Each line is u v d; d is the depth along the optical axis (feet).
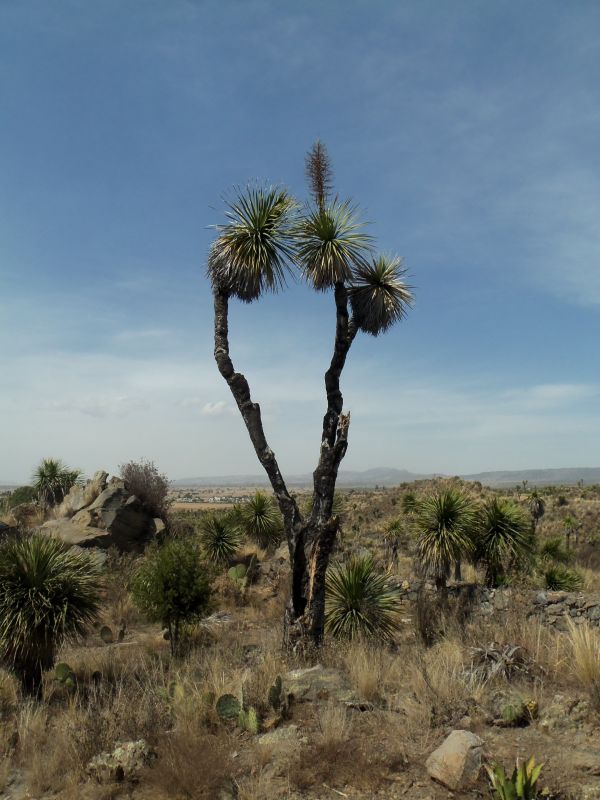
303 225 34.42
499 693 18.76
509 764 14.69
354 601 34.76
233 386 33.73
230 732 18.04
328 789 14.29
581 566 77.77
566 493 249.96
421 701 18.78
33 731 19.39
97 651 34.73
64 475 89.81
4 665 26.45
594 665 20.03
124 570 53.78
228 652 30.58
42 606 24.89
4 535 61.16
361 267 36.17
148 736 17.72
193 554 36.76
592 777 13.82
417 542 44.52
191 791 14.44
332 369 34.81
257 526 73.67
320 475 32.40
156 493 74.95
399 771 15.01
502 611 38.91
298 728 17.65
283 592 53.42
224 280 34.60
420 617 35.63
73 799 14.80
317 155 35.58
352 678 21.99
